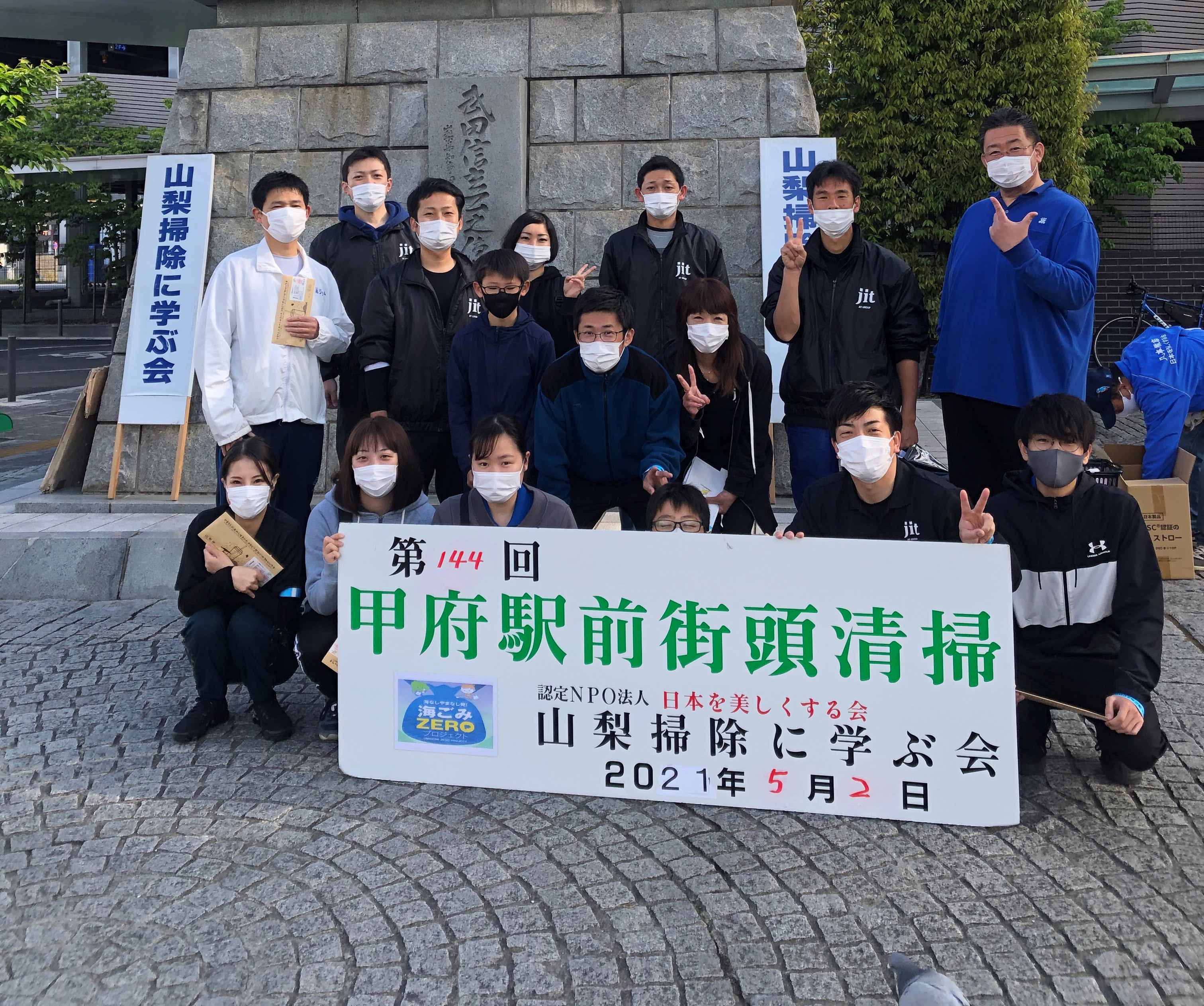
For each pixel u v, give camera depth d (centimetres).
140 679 421
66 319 2972
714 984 229
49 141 2312
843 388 327
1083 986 226
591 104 635
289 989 230
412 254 464
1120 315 1645
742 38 628
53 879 274
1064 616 324
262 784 329
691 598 308
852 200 406
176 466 621
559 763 321
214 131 651
